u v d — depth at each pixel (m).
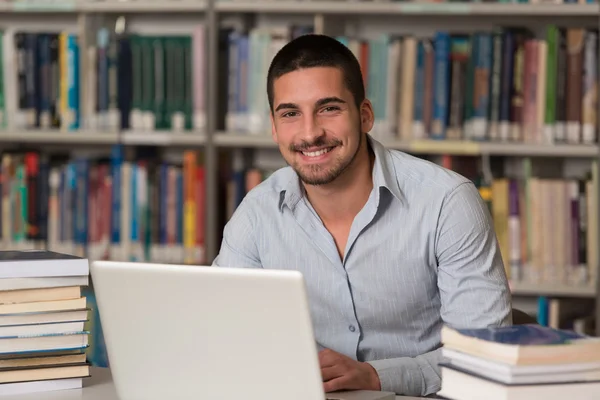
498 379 1.39
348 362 1.79
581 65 3.38
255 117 3.61
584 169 3.78
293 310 1.37
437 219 2.12
